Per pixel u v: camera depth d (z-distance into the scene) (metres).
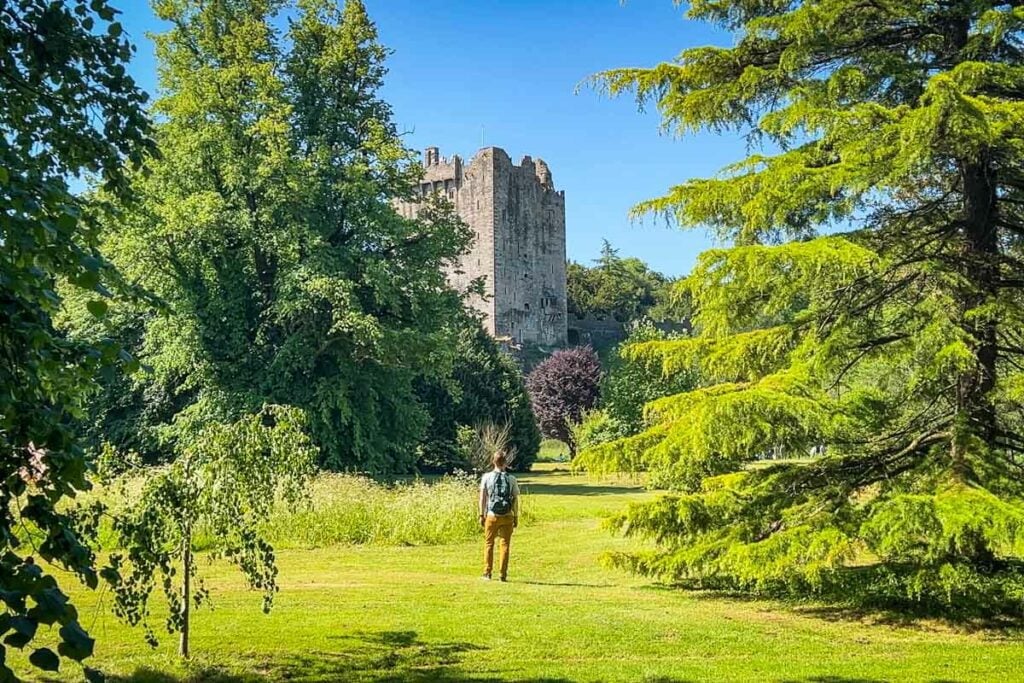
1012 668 7.96
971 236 11.00
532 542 17.83
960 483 9.60
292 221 33.16
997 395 10.25
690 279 10.18
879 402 11.88
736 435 10.03
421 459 48.59
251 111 33.38
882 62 10.91
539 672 7.62
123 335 34.03
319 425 33.59
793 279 9.98
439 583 12.32
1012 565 10.48
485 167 103.38
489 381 51.03
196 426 31.88
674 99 11.55
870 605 10.74
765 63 11.83
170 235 30.84
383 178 36.72
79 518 6.31
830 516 10.29
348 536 17.39
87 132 6.00
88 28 5.80
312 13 36.94
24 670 7.38
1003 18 9.73
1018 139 9.62
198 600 7.95
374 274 33.16
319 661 7.86
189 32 33.62
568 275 132.25
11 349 4.04
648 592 11.94
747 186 10.70
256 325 35.19
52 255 4.34
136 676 7.22
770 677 7.55
